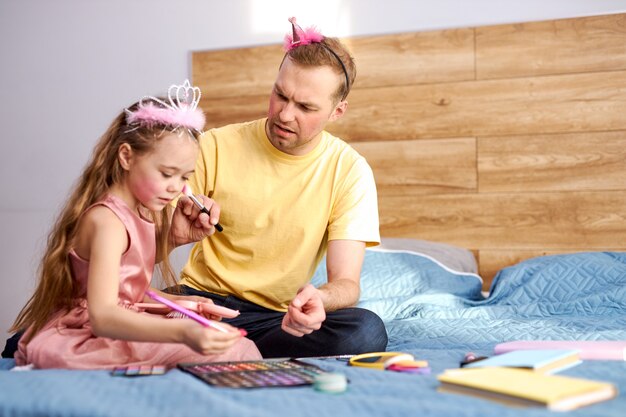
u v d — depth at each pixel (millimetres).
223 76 3094
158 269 1785
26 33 3289
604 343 1369
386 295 2438
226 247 1774
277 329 1607
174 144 1352
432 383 1101
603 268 2322
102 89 3223
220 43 3105
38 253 3174
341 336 1526
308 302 1381
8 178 3312
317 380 1058
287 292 1725
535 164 2789
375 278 2494
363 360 1296
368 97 2939
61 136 3268
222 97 3100
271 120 1674
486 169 2834
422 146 2895
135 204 1427
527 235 2797
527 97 2795
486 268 2832
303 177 1759
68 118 3258
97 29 3223
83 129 3244
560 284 2297
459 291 2463
